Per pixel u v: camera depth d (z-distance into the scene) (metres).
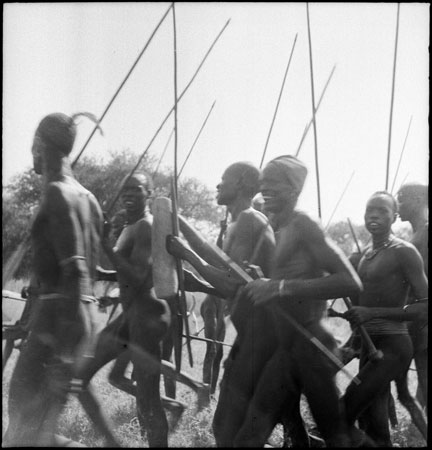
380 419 4.59
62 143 4.12
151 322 4.28
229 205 4.39
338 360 4.18
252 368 4.20
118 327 4.29
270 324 4.17
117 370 4.27
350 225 4.76
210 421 4.48
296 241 4.08
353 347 4.70
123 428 4.37
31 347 4.09
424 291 4.61
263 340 4.18
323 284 3.98
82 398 4.19
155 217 4.24
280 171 4.13
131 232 4.32
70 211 4.04
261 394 4.17
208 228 4.57
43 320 4.07
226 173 4.38
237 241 4.27
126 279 4.28
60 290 4.07
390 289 4.64
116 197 4.33
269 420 4.18
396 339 4.57
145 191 4.34
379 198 4.64
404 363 4.58
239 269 4.20
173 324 4.34
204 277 4.20
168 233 4.23
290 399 4.20
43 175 4.13
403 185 4.88
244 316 4.20
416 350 4.86
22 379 4.10
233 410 4.22
